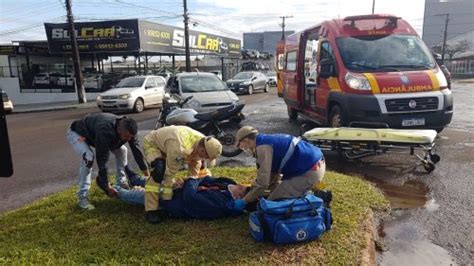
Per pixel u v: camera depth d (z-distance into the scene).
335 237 3.88
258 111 15.55
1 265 3.55
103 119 4.57
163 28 27.92
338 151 6.93
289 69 12.16
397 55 8.27
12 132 12.65
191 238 3.97
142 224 4.35
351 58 8.21
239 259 3.54
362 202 4.88
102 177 4.67
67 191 5.65
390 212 4.78
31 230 4.32
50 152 9.05
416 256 3.79
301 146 4.26
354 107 7.60
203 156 4.28
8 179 6.79
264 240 3.81
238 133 4.35
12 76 29.48
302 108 10.87
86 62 34.78
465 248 3.90
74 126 4.81
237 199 4.48
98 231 4.23
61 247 3.88
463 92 25.22
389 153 7.50
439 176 6.08
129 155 8.12
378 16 8.89
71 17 23.31
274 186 4.45
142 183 5.23
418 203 5.05
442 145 8.12
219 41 36.34
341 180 5.73
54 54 30.48
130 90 16.72
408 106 7.39
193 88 11.59
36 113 20.19
